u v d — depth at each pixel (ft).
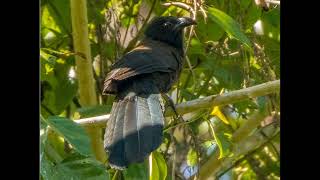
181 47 34.65
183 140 37.19
